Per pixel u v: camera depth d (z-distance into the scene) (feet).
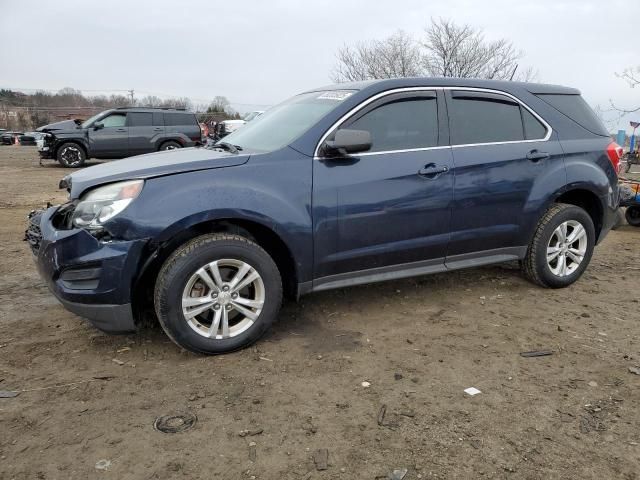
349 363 11.02
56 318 13.30
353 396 9.74
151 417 9.05
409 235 12.92
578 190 15.44
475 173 13.51
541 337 12.32
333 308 14.05
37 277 16.56
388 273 13.06
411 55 81.61
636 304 14.55
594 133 15.90
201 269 10.77
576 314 13.75
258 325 11.53
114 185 10.61
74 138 54.85
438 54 78.69
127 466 7.82
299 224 11.54
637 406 9.40
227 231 11.58
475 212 13.67
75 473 7.66
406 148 12.86
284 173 11.50
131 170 10.96
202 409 9.30
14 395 9.71
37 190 37.29
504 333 12.52
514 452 8.15
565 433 8.61
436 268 13.61
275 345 11.85
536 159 14.42
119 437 8.50
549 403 9.50
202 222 10.74
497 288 15.69
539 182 14.49
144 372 10.62
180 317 10.71
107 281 10.27
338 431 8.68
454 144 13.46
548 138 14.85
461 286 15.81
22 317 13.35
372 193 12.27
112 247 10.24
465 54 78.07
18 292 15.17
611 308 14.21
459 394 9.80
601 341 12.11
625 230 26.00
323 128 12.10
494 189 13.82
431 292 15.29
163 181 10.65
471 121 13.82
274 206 11.24
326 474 7.68
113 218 10.23
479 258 14.25
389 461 7.94
